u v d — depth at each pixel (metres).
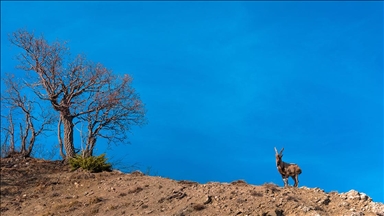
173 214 18.00
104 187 22.52
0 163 26.72
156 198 19.86
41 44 27.84
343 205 17.91
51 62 27.64
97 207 19.92
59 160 27.52
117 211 19.25
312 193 19.06
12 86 28.48
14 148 28.89
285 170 20.02
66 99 27.53
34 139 28.56
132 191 21.19
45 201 21.75
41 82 27.94
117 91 28.03
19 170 25.56
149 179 22.97
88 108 27.73
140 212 18.78
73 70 27.75
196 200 18.94
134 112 29.09
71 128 27.69
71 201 21.06
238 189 19.72
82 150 26.89
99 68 28.05
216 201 18.66
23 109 28.28
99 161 25.69
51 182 23.95
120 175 24.45
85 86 27.91
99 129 27.81
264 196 18.59
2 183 23.80
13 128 29.16
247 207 17.86
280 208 17.56
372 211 17.39
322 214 17.00
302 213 17.03
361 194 18.55
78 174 24.53
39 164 26.73
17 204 21.73
